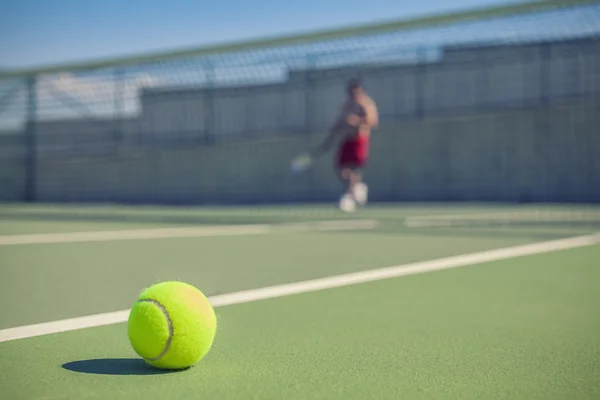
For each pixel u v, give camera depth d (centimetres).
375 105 546
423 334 91
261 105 562
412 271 151
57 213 410
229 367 73
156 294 70
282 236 239
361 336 89
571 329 94
